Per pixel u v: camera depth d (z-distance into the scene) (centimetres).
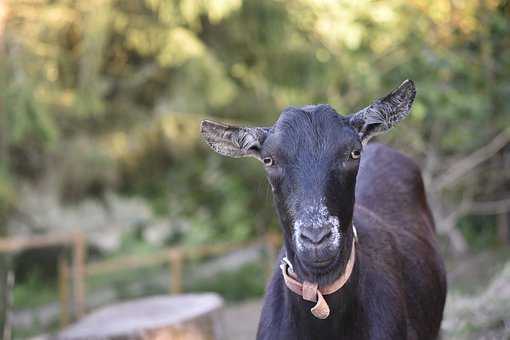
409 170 470
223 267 1245
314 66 969
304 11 951
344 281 319
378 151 471
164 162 1059
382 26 841
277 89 1005
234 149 333
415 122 834
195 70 910
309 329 333
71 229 1266
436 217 890
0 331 895
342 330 331
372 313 342
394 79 842
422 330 389
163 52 919
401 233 415
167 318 648
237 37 992
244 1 948
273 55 995
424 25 810
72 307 1068
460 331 608
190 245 1298
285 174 307
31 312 1062
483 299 650
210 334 666
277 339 344
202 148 1030
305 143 306
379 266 360
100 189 1052
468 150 914
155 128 1007
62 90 977
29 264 1174
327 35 925
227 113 1000
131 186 1105
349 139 308
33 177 1020
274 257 1028
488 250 1124
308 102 967
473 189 978
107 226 1393
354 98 884
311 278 315
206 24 1002
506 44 813
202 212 1232
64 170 995
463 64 776
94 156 992
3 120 858
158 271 1298
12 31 909
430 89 761
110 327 632
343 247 315
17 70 870
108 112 1009
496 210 1068
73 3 959
